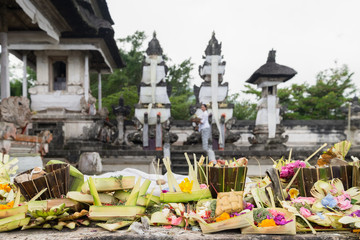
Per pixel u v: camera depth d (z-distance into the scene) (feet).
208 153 35.60
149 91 40.60
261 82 42.04
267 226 5.24
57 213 5.54
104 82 80.84
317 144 51.19
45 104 41.98
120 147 41.60
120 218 5.63
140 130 40.75
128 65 79.82
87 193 6.21
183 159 36.22
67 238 5.07
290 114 71.46
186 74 84.02
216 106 41.32
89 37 38.88
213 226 5.30
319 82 74.84
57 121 40.68
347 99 71.31
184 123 49.03
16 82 76.74
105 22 39.34
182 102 78.13
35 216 5.54
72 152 33.35
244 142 50.65
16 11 31.09
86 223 5.77
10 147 18.35
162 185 8.39
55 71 45.93
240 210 5.64
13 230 5.60
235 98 81.71
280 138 40.81
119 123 46.06
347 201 5.76
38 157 14.66
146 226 5.50
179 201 6.32
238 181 6.48
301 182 6.58
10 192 6.73
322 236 5.21
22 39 35.12
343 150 7.39
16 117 20.88
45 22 30.25
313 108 75.05
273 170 6.58
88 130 40.24
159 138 39.45
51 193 6.36
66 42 39.04
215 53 41.96
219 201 5.69
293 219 5.30
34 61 48.62
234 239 5.06
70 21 33.63
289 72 40.40
